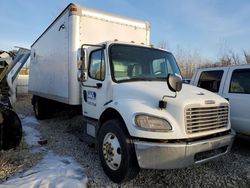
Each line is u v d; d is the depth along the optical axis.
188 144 3.53
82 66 5.25
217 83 6.17
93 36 6.18
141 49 5.20
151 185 4.02
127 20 6.71
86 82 5.41
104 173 4.39
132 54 5.03
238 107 5.59
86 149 5.73
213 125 3.95
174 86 3.73
